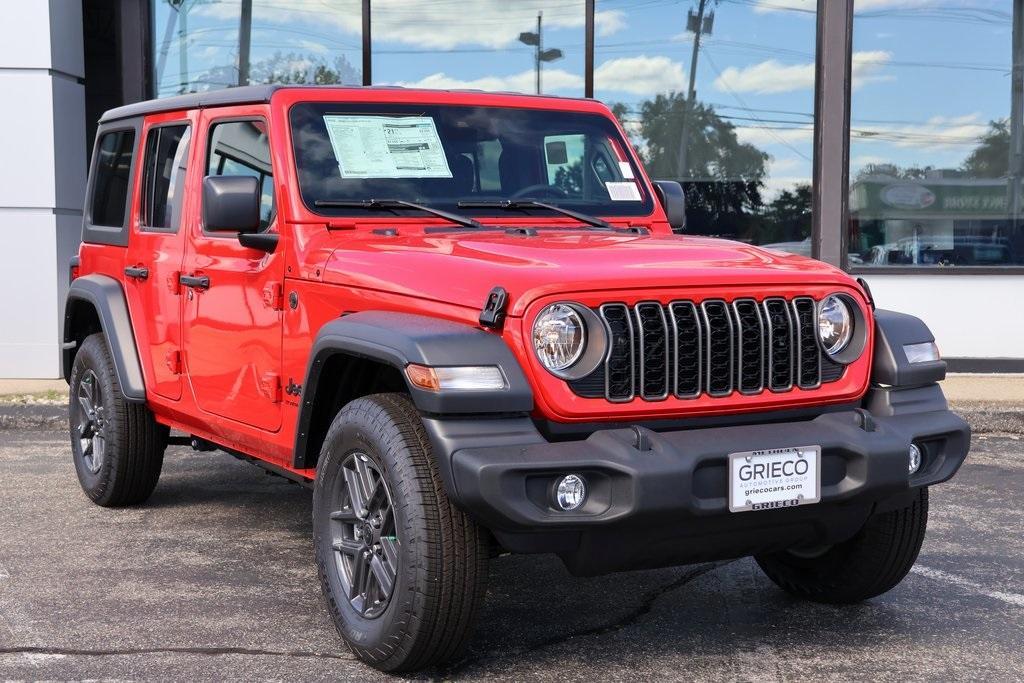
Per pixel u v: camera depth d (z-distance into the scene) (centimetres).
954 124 1059
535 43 1073
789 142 1066
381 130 465
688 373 362
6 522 567
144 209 558
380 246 411
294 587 465
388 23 1076
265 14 1077
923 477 388
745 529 363
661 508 337
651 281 357
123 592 457
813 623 425
